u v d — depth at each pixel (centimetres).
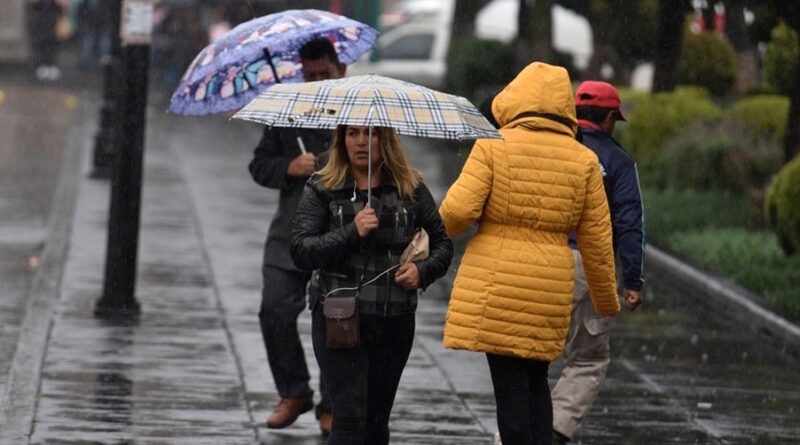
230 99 2314
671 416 2489
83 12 11244
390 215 1761
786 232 3591
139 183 3080
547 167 1817
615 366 2886
